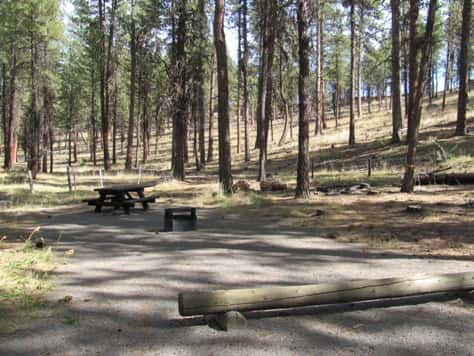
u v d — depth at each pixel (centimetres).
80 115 4703
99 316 430
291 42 1855
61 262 650
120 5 2878
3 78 3155
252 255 679
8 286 516
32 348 360
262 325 405
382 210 1055
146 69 2558
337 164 2391
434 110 3725
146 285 532
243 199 1340
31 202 1501
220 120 1515
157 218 1120
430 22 1232
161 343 368
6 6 2291
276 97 3122
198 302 392
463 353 345
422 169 1761
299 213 1073
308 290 416
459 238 738
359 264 610
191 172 2903
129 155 3073
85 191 1836
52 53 2688
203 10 2122
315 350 353
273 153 3288
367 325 403
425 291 444
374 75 4997
